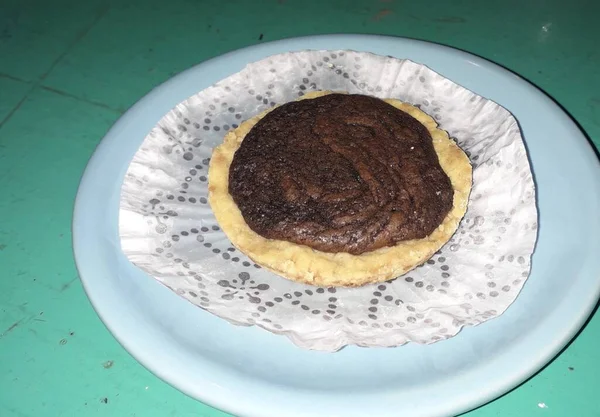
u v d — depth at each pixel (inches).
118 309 8.4
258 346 8.2
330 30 13.4
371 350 8.2
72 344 9.0
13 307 9.4
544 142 9.9
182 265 8.9
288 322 8.4
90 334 9.1
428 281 8.9
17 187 11.0
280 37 13.3
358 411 7.6
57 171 11.3
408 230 9.0
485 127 10.0
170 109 10.5
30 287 9.7
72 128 11.9
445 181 9.4
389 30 13.3
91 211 9.4
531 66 12.5
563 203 9.3
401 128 9.8
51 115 12.1
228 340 8.3
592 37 13.0
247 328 8.4
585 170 9.5
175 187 9.7
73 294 9.6
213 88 10.4
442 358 8.0
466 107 10.3
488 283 8.6
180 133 10.1
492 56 12.7
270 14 13.8
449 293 8.7
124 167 9.9
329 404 7.6
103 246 9.0
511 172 9.3
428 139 9.9
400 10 13.7
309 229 9.0
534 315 8.3
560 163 9.7
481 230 9.1
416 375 7.9
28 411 8.4
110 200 9.5
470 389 7.7
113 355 8.8
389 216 9.0
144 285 8.7
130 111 10.5
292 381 7.9
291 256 8.9
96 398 8.5
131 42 13.4
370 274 8.8
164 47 13.3
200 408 8.3
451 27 13.3
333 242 9.0
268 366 8.0
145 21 13.9
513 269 8.6
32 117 12.1
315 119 9.9
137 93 12.5
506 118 9.7
